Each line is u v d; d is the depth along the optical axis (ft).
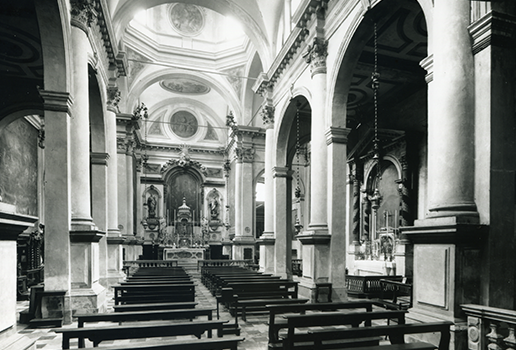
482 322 13.65
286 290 26.71
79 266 25.50
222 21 72.74
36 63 36.81
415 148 44.24
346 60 30.19
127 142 59.72
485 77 15.15
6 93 40.01
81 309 24.84
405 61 38.55
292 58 41.86
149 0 44.93
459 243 14.83
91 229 26.11
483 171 15.06
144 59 67.67
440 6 16.51
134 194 81.25
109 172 43.91
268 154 49.75
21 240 43.19
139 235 85.15
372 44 35.01
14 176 44.78
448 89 15.85
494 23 14.85
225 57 71.72
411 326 13.19
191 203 96.02
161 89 85.76
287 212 48.75
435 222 15.33
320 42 33.24
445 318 14.83
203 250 79.00
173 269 45.85
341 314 14.48
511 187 15.05
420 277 16.55
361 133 54.19
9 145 43.42
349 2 29.12
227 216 89.97
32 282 40.52
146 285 24.98
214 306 30.40
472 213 14.99
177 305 18.54
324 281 31.27
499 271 14.74
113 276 41.55
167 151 95.14
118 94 44.65
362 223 53.52
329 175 31.76
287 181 51.34
